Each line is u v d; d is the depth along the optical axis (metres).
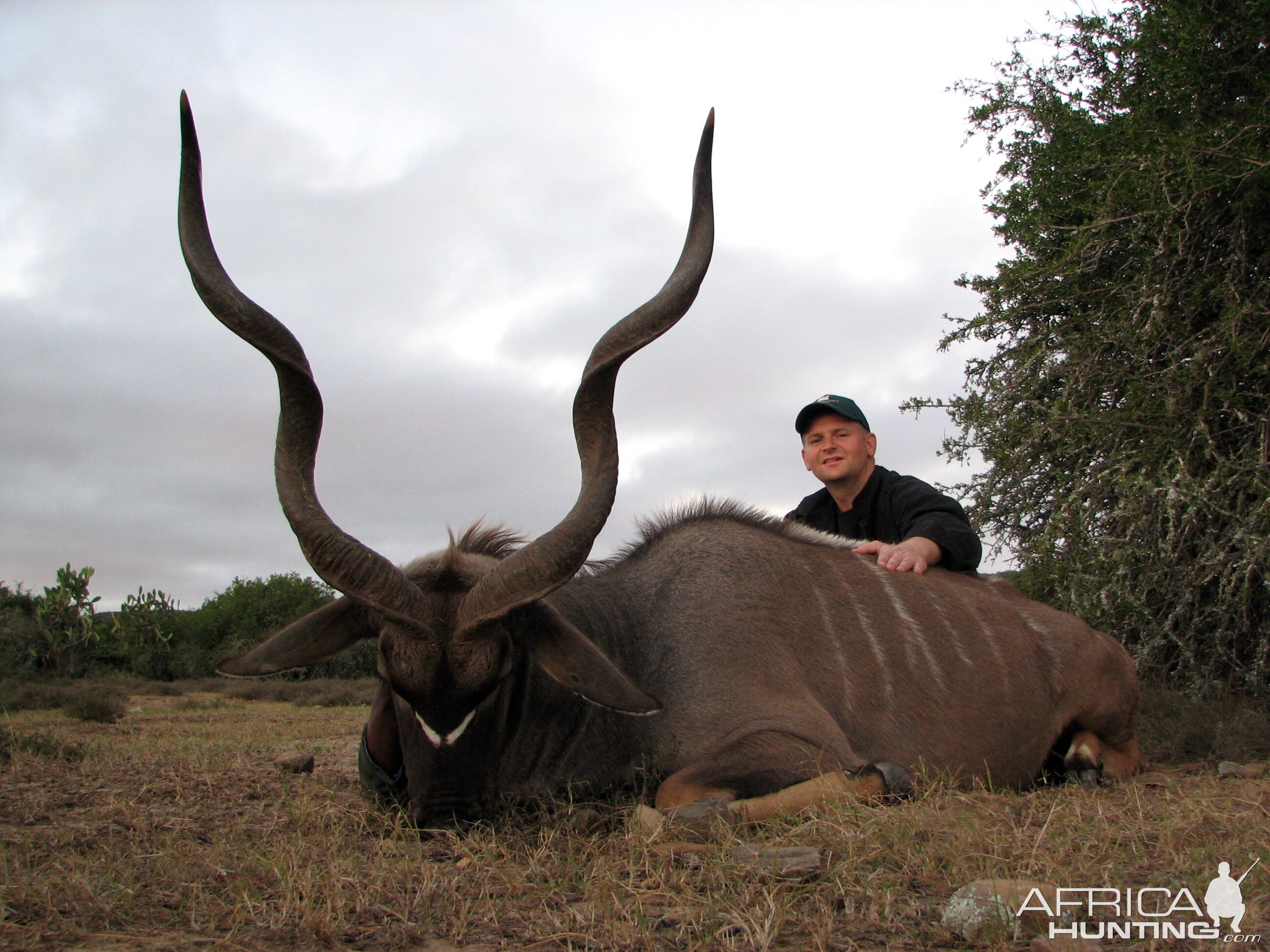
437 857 2.94
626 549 4.44
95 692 15.18
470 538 3.98
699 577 4.06
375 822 3.47
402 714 3.28
